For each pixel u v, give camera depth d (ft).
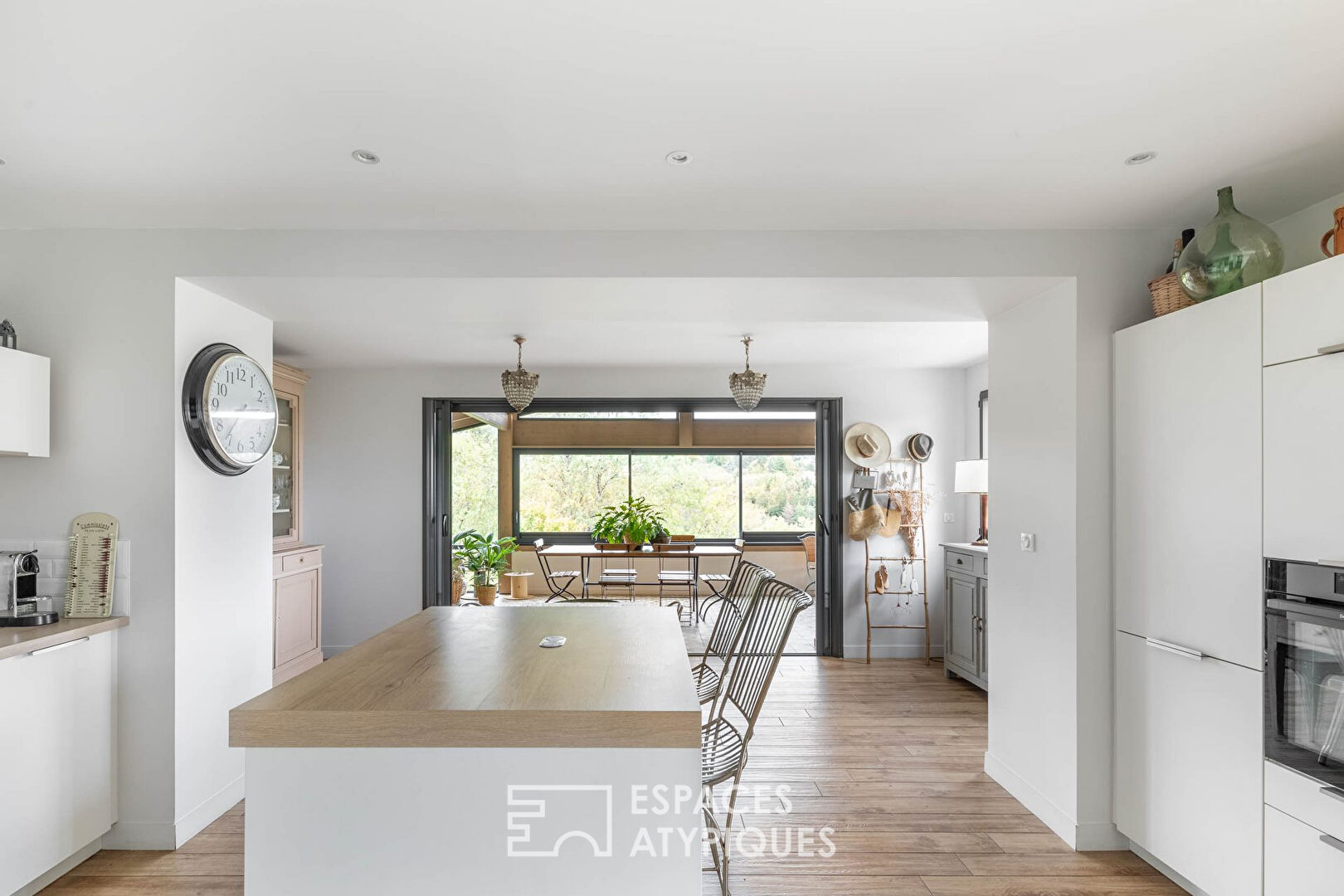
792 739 14.23
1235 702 7.88
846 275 10.25
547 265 10.22
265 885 6.27
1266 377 7.52
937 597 21.66
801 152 7.91
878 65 6.24
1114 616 9.95
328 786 6.26
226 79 6.39
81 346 10.03
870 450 21.43
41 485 9.99
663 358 20.07
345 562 21.09
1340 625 6.58
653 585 33.27
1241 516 7.84
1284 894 7.23
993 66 6.27
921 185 8.77
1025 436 11.38
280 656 17.42
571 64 6.20
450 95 6.69
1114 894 8.80
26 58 6.03
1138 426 9.50
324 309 11.71
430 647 8.92
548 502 34.37
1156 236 10.25
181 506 10.07
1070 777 10.07
